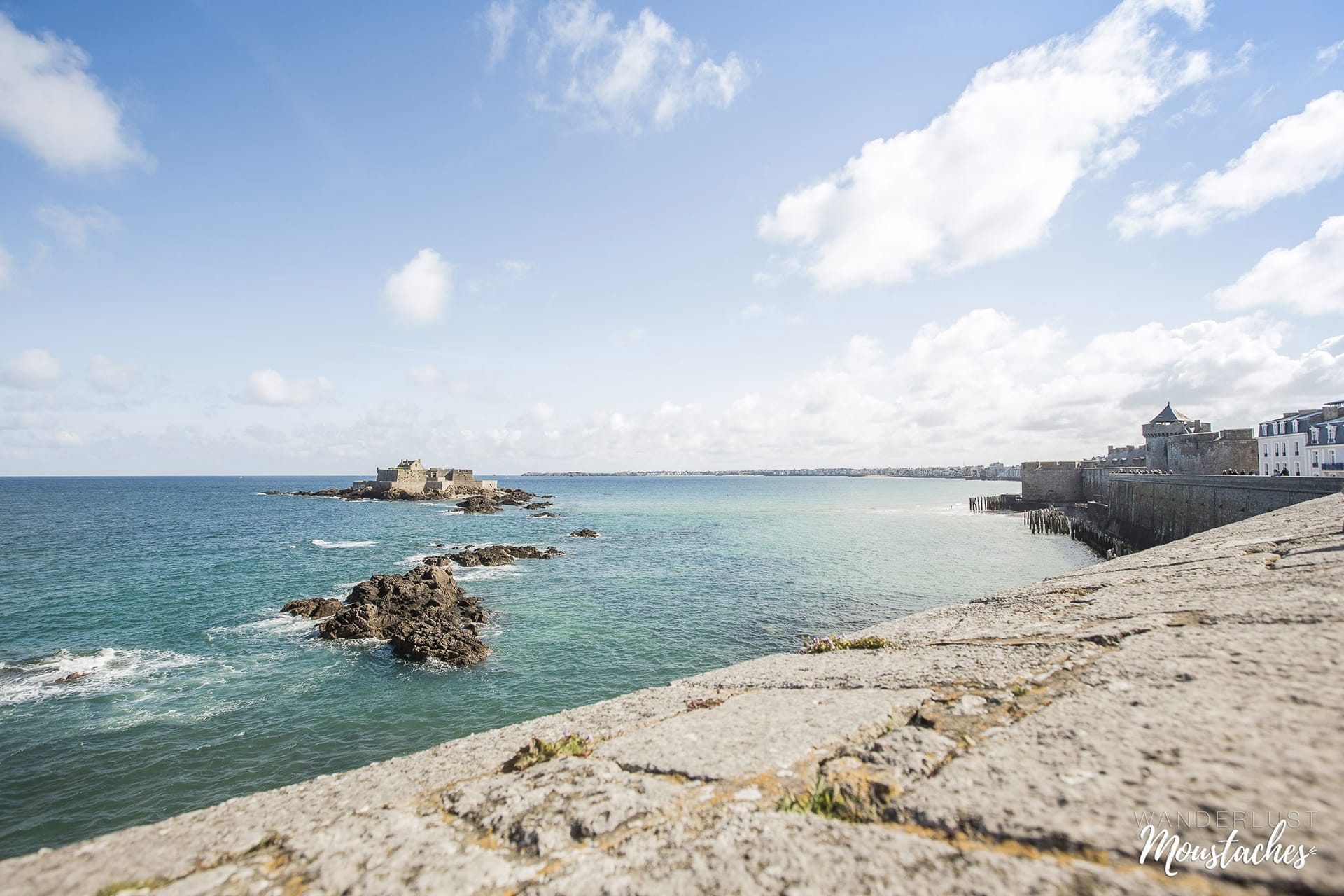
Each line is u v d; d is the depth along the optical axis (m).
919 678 6.92
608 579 36.47
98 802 13.18
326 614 27.41
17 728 16.33
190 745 15.53
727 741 5.45
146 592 32.50
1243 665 5.21
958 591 33.00
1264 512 29.34
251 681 19.67
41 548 48.72
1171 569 12.22
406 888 3.53
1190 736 4.04
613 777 4.88
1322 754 3.48
